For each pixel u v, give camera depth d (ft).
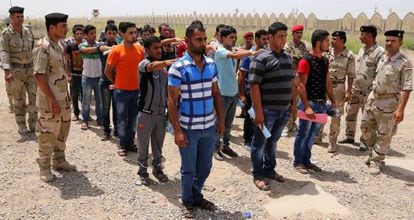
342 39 19.88
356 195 15.44
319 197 14.94
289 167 18.30
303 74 16.24
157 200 14.75
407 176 17.61
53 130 15.65
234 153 19.75
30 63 22.08
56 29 14.84
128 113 19.47
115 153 19.95
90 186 15.85
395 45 16.81
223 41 18.12
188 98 12.33
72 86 25.49
